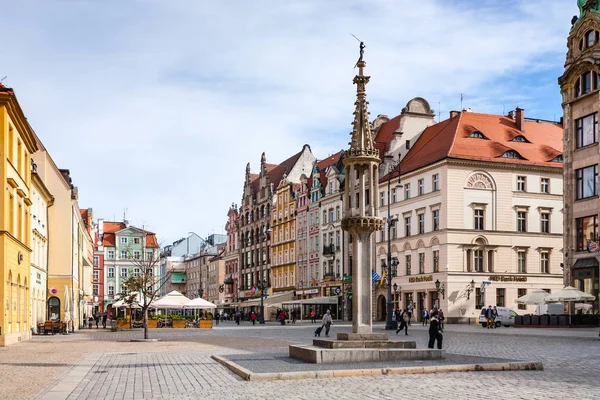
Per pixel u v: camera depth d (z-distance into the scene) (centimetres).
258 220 12544
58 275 6494
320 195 10056
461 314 7000
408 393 1548
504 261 7212
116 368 2356
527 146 7600
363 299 2464
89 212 11681
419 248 7569
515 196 7325
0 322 3675
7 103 3759
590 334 4450
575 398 1450
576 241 5838
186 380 1950
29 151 4688
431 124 8631
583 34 5844
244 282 13112
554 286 7388
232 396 1564
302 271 10600
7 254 3762
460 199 7131
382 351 2294
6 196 3769
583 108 5822
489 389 1605
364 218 2453
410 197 7794
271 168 12912
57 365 2486
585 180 5788
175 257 18888
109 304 14138
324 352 2262
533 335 4431
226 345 3634
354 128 2533
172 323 6675
